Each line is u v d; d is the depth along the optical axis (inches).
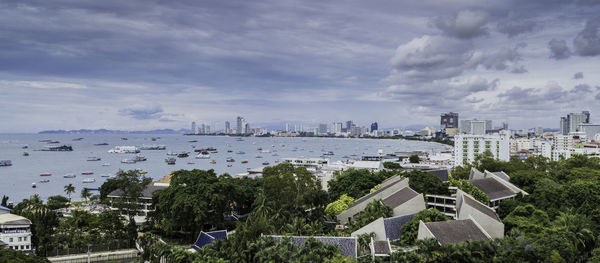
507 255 3720.5
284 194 5413.4
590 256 4136.3
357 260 3873.0
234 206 6481.3
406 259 3567.9
